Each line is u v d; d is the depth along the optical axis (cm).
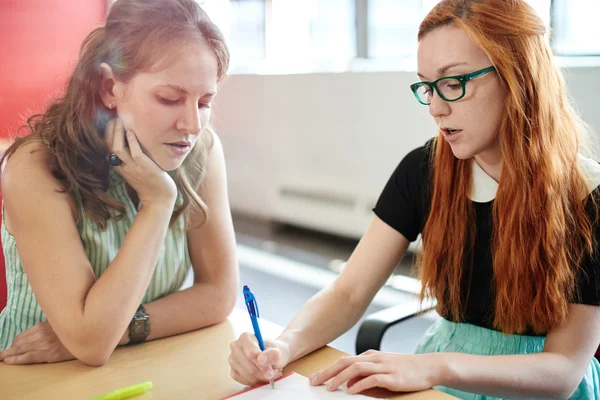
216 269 132
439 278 132
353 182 389
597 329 115
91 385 102
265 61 458
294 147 431
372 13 373
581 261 115
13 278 126
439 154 129
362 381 97
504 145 113
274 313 317
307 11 419
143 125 109
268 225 469
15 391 100
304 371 108
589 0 264
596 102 253
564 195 115
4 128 400
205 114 111
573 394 123
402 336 286
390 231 139
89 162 117
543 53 111
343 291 131
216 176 135
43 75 418
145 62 105
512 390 106
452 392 124
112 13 110
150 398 97
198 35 106
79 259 113
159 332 120
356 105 375
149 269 115
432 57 109
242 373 102
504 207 117
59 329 109
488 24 107
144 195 116
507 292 119
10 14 400
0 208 152
